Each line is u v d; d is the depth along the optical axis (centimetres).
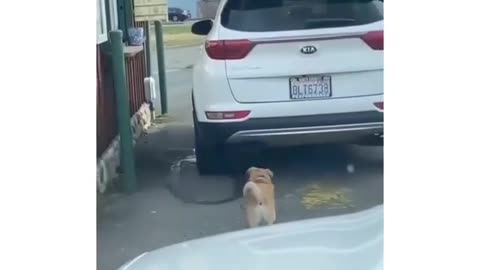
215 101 475
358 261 219
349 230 243
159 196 493
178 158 595
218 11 488
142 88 779
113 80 540
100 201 484
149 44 837
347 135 469
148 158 601
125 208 472
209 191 494
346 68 463
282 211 450
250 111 470
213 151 509
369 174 489
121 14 699
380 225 235
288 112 468
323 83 466
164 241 413
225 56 470
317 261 224
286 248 235
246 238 247
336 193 471
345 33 461
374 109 465
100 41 559
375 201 446
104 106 557
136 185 509
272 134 471
